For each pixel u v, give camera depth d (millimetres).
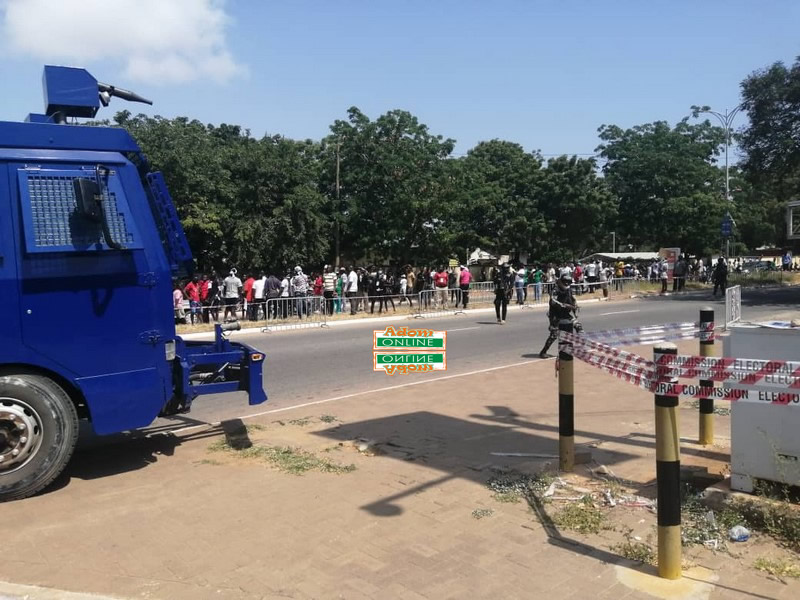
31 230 5078
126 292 5516
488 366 11789
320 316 20875
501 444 6391
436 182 33125
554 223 42875
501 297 19656
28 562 3916
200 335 17219
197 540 4223
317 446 6426
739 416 4582
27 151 5191
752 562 3805
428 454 6094
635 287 33438
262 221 29062
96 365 5371
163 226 6258
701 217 47906
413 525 4430
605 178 51281
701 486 5082
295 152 31641
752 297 29406
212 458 6094
